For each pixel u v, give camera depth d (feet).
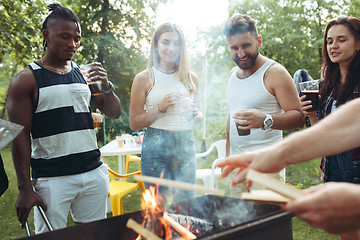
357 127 2.92
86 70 6.48
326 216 1.83
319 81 6.70
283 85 6.36
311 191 2.18
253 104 6.72
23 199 5.38
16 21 18.48
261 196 2.49
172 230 4.40
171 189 7.41
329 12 27.32
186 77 7.78
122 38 40.63
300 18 27.37
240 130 6.34
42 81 5.75
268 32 27.66
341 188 1.84
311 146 2.95
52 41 5.82
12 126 3.25
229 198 5.04
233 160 3.20
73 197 6.08
